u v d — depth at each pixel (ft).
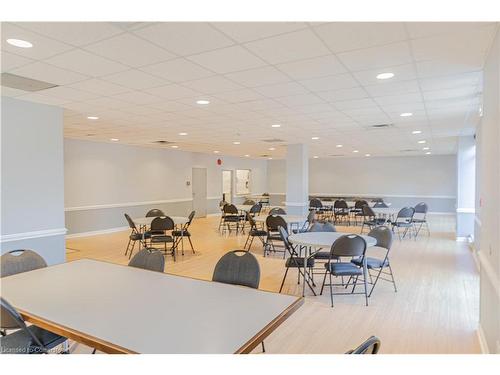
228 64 9.93
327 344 9.62
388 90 12.75
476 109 15.90
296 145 29.68
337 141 28.53
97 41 8.24
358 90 12.69
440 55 9.16
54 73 10.66
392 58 9.41
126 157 32.07
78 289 7.32
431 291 14.35
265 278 16.28
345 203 36.04
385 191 46.44
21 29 7.55
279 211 25.81
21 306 6.28
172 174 37.58
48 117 15.03
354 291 14.38
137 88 12.44
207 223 37.04
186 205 39.65
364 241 12.55
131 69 10.34
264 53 9.04
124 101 14.43
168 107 15.62
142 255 9.60
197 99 14.11
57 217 15.26
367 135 24.99
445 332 10.34
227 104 15.05
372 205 35.94
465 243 25.46
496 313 7.36
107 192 30.19
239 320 5.63
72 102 14.53
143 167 33.94
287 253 21.83
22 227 13.99
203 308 6.19
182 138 27.07
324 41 8.27
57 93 13.03
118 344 4.79
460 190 26.18
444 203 43.45
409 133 23.98
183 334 5.10
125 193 31.94
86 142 28.32
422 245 24.71
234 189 47.98
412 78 11.25
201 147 34.65
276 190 54.60
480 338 9.61
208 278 16.20
